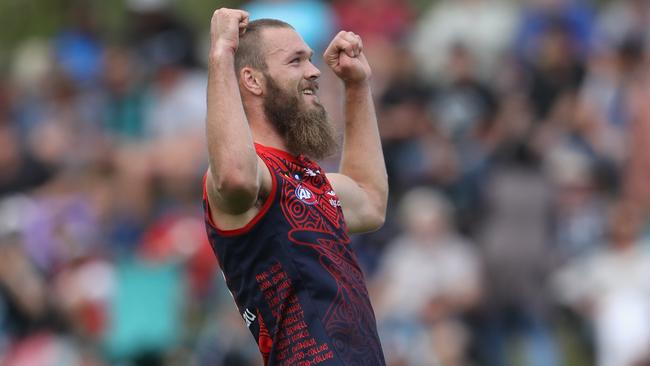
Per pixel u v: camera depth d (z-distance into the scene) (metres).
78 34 58.97
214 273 42.59
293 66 20.58
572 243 44.22
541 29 53.19
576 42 53.34
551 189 43.12
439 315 41.62
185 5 63.62
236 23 19.88
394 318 41.31
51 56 58.91
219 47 19.59
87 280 43.09
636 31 53.75
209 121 19.28
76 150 52.50
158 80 53.78
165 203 45.41
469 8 55.97
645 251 43.03
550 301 42.38
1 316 41.75
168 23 55.44
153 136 51.53
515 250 42.09
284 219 19.73
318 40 50.88
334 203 20.45
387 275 42.31
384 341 40.94
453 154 47.03
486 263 42.16
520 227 42.44
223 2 63.03
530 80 50.97
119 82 54.69
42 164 52.22
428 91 50.75
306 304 19.50
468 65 50.59
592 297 43.00
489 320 41.81
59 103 56.31
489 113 48.53
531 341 41.62
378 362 19.72
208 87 19.47
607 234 43.78
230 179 18.97
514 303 41.84
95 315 42.62
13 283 41.94
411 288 41.88
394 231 43.81
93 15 60.12
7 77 60.88
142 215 45.03
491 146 46.19
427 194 44.66
